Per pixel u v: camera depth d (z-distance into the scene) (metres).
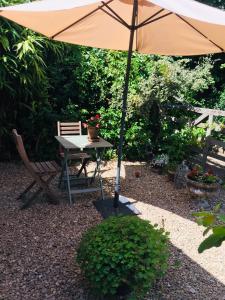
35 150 5.70
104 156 5.87
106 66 5.78
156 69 5.75
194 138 5.68
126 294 2.25
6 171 5.09
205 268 2.81
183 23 3.42
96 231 2.41
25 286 2.40
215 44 3.60
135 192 4.50
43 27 3.34
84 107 5.88
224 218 0.92
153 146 6.06
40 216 3.56
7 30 4.12
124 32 3.96
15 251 2.86
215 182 4.18
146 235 2.29
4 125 5.46
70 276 2.54
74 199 4.09
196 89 6.37
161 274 2.24
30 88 5.18
